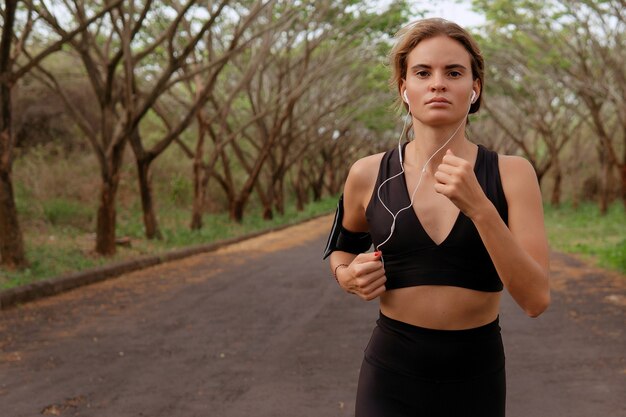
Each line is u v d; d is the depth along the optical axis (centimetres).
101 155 1548
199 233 2194
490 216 172
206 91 1886
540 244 188
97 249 1552
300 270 1374
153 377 600
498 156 197
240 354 681
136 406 521
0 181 1222
